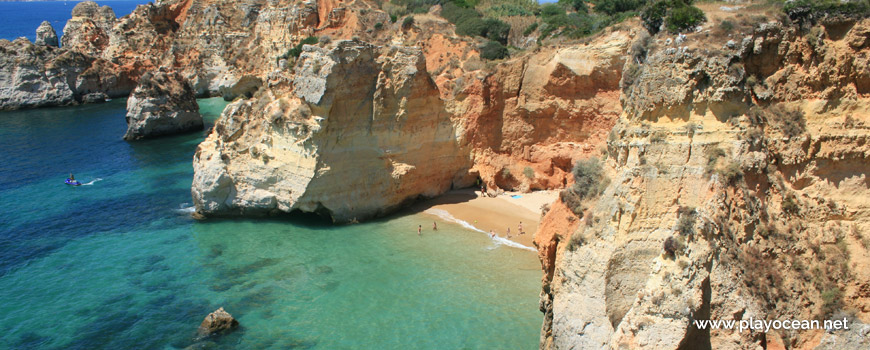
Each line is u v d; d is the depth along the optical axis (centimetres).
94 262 3909
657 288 1908
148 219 4719
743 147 1966
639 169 2072
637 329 1917
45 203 5119
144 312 3262
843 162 1997
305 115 4328
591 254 2147
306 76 4300
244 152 4603
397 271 3709
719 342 1872
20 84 9762
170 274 3725
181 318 3197
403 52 4581
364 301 3347
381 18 8025
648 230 2059
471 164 5166
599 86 4781
